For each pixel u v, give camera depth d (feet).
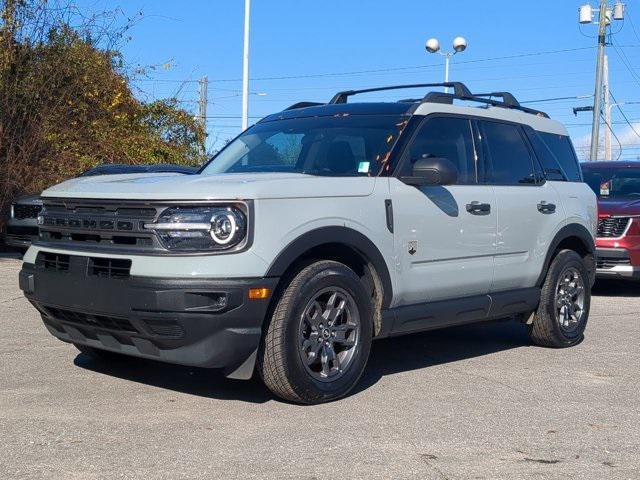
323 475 14.11
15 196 56.39
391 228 19.76
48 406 17.92
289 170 21.21
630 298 38.60
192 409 17.92
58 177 59.06
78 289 17.85
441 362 23.61
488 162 23.41
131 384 19.94
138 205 17.35
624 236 37.45
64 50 60.34
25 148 57.77
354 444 15.80
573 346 26.32
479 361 23.84
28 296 19.45
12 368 21.30
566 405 19.04
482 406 18.81
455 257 21.67
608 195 41.68
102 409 17.76
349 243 18.70
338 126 22.02
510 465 14.88
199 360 17.01
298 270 18.11
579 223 26.45
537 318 25.32
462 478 14.15
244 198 16.92
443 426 17.15
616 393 20.25
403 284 20.17
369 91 25.18
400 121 21.50
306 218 17.85
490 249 22.77
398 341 26.73
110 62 64.80
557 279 25.39
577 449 15.89
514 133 24.98
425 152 21.49
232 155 23.02
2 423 16.62
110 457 14.76
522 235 23.97
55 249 18.66
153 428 16.51
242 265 16.72
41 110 58.80
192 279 16.55
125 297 16.99
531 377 21.86
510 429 17.07
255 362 17.61
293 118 23.48
